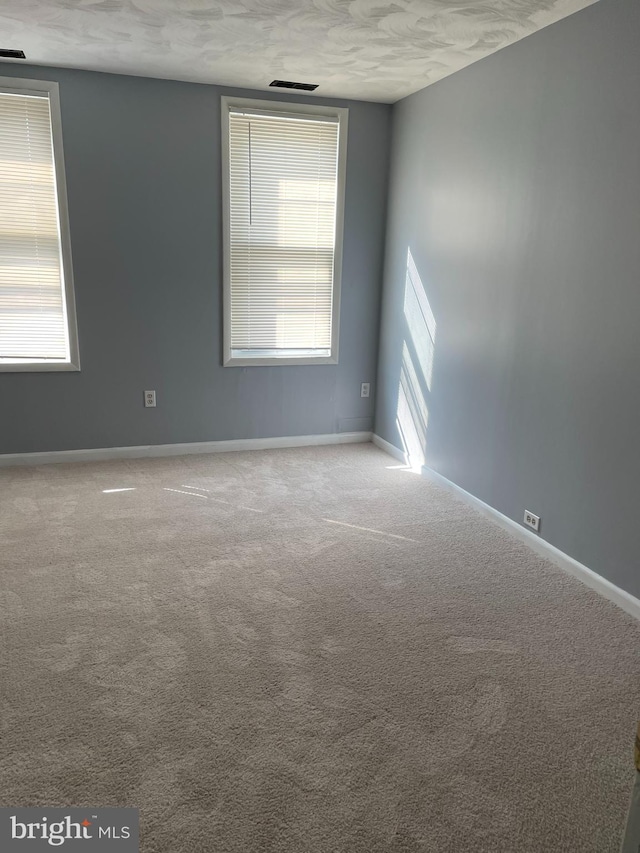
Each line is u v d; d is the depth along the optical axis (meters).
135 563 2.91
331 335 4.70
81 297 4.07
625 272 2.53
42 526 3.28
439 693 2.09
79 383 4.20
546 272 2.98
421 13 2.75
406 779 1.74
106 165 3.94
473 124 3.49
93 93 3.82
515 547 3.18
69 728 1.88
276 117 4.20
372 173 4.51
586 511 2.81
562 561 2.96
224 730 1.89
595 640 2.41
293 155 4.30
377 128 4.44
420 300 4.16
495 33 2.99
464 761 1.81
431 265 4.00
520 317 3.18
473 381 3.62
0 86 3.66
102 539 3.15
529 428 3.16
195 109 4.02
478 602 2.65
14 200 3.86
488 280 3.43
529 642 2.38
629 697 2.10
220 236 4.27
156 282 4.20
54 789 1.67
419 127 4.06
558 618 2.55
